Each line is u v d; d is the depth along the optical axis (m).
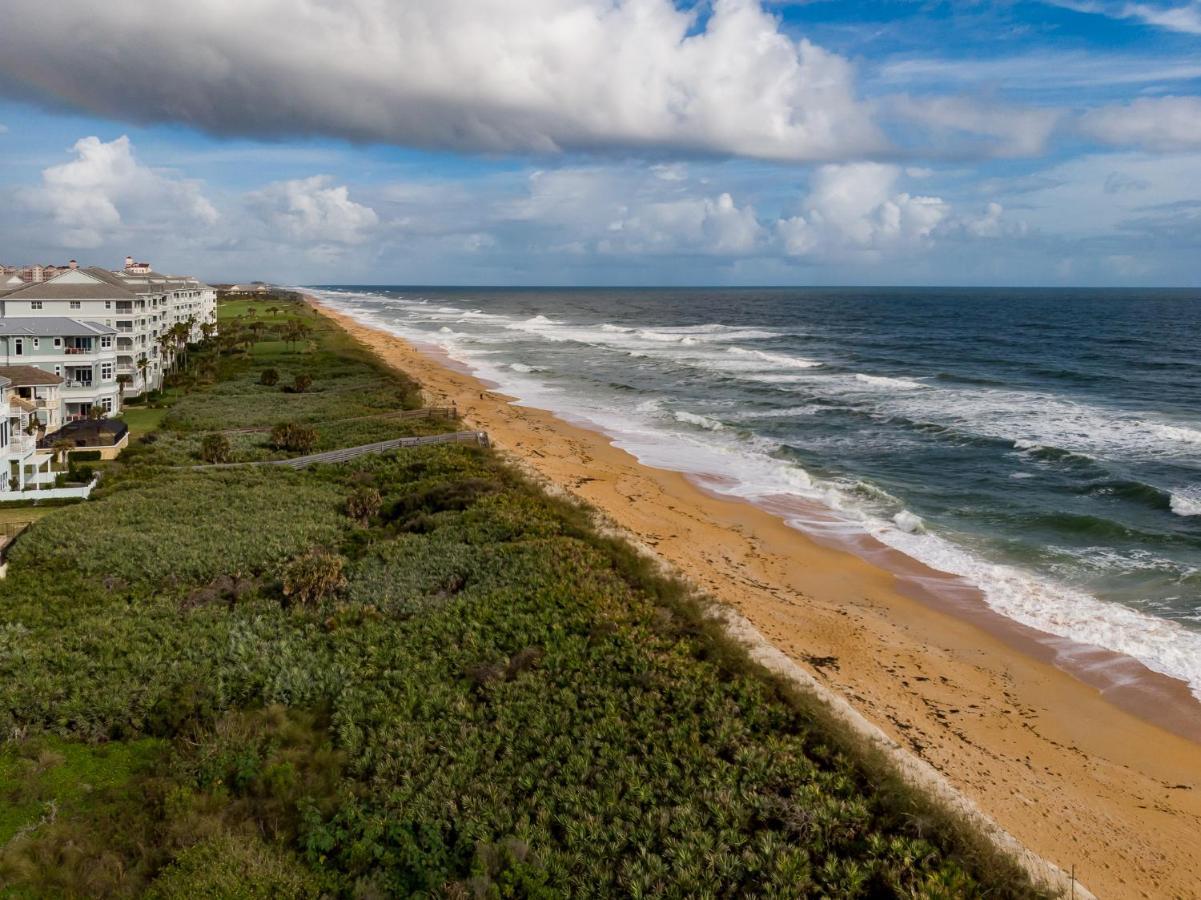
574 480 45.94
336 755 19.38
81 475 43.06
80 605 27.41
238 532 34.47
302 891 15.34
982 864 15.62
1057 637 27.80
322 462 47.72
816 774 18.02
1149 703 23.84
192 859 15.85
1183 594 30.75
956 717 22.80
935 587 32.06
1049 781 20.08
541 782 18.09
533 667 22.75
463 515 35.75
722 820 16.70
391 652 23.95
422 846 16.44
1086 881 16.56
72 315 69.94
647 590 28.14
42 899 15.02
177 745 19.89
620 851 16.25
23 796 17.95
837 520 40.09
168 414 62.78
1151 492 42.09
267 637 25.28
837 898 14.82
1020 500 42.31
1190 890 16.55
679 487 45.66
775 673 23.02
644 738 19.52
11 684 21.91
